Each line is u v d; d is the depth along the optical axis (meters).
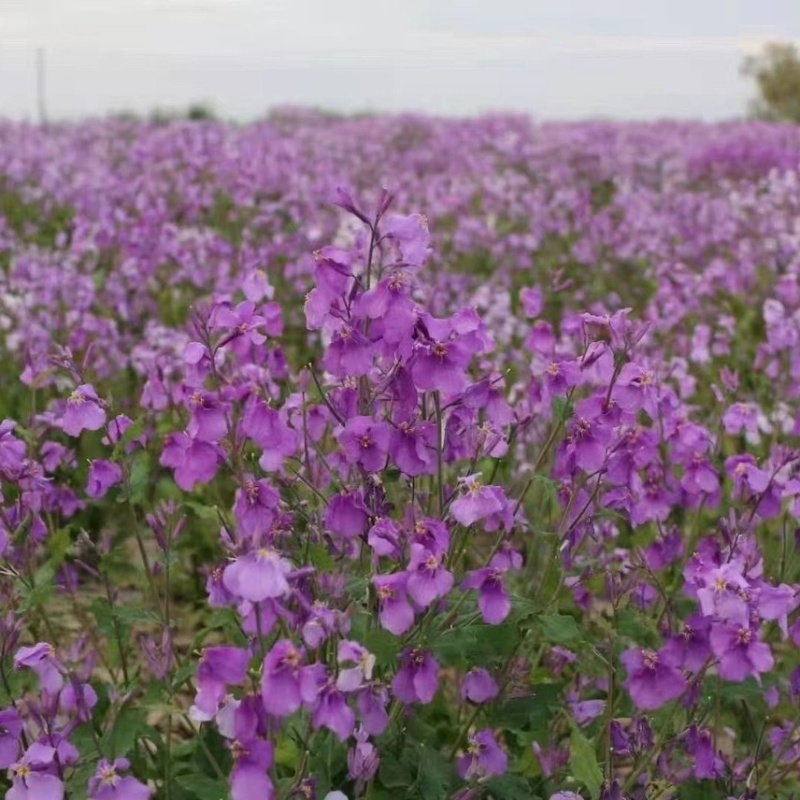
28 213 13.80
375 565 3.35
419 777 3.46
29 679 3.57
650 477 4.51
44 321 7.92
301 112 32.62
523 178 16.53
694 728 3.63
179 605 5.97
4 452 3.98
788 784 4.13
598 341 3.83
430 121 27.02
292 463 3.78
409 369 3.29
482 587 3.27
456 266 11.48
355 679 2.82
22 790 3.01
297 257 10.41
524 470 5.43
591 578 3.92
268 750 2.82
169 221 12.00
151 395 5.29
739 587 3.07
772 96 45.94
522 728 4.11
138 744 3.71
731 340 8.57
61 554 4.13
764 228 12.19
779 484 4.14
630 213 13.58
